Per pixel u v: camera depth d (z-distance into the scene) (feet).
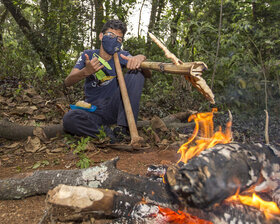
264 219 3.80
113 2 17.01
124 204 4.13
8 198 4.85
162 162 6.97
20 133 8.88
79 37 17.11
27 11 19.77
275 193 4.09
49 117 10.80
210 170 3.64
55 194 3.87
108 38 8.21
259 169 3.97
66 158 7.66
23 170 6.84
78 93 14.07
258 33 12.49
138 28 17.60
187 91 14.42
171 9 16.07
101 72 8.54
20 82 14.16
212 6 14.49
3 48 17.95
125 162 7.35
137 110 8.70
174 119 11.69
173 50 14.92
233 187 3.68
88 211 3.92
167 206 4.16
